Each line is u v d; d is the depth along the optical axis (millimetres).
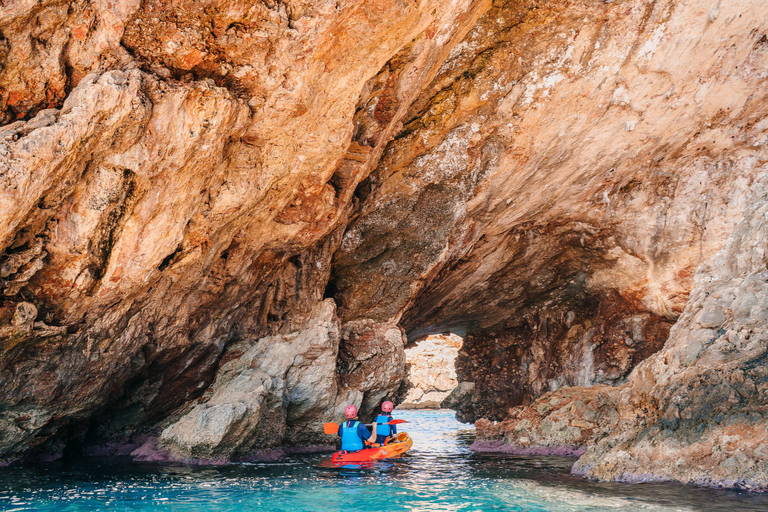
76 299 6352
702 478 5969
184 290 7566
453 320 15570
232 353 9172
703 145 11164
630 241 12531
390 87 7859
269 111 6488
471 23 8398
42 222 5762
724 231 11531
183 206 6441
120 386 7781
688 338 7453
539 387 15031
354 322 10734
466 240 11172
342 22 5977
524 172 10609
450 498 5484
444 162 9961
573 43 9164
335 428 8617
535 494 5691
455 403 16969
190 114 5867
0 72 5340
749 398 6160
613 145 10820
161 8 5508
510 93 9523
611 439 7203
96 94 5305
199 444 7398
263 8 5680
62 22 5352
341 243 10258
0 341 5977
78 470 6793
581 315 14734
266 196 7484
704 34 9172
